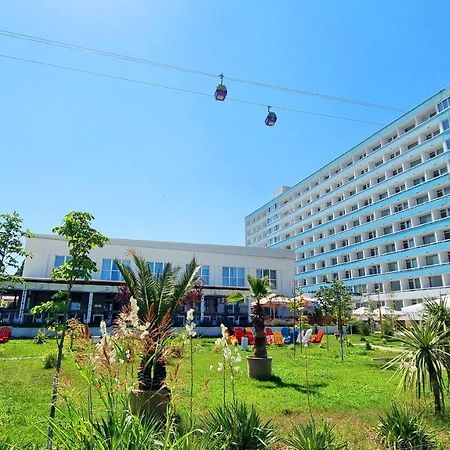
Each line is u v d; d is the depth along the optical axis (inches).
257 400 363.9
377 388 430.3
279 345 1003.9
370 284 2142.0
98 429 137.6
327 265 2628.0
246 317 1483.8
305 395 390.9
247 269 1768.0
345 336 1134.4
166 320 273.0
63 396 168.7
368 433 254.8
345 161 2578.7
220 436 185.3
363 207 2293.3
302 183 3073.3
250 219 4079.7
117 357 158.6
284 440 220.7
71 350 178.1
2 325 1106.1
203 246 1716.3
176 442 141.0
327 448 207.3
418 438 223.6
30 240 1414.9
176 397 191.2
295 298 1013.2
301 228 3110.2
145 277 332.2
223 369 225.0
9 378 449.1
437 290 1679.4
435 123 1829.5
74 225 254.1
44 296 1364.4
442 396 293.3
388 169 2122.3
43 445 204.2
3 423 266.2
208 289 1460.4
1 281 607.8
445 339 302.2
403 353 316.8
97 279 1472.7
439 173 1824.6
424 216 1887.3
